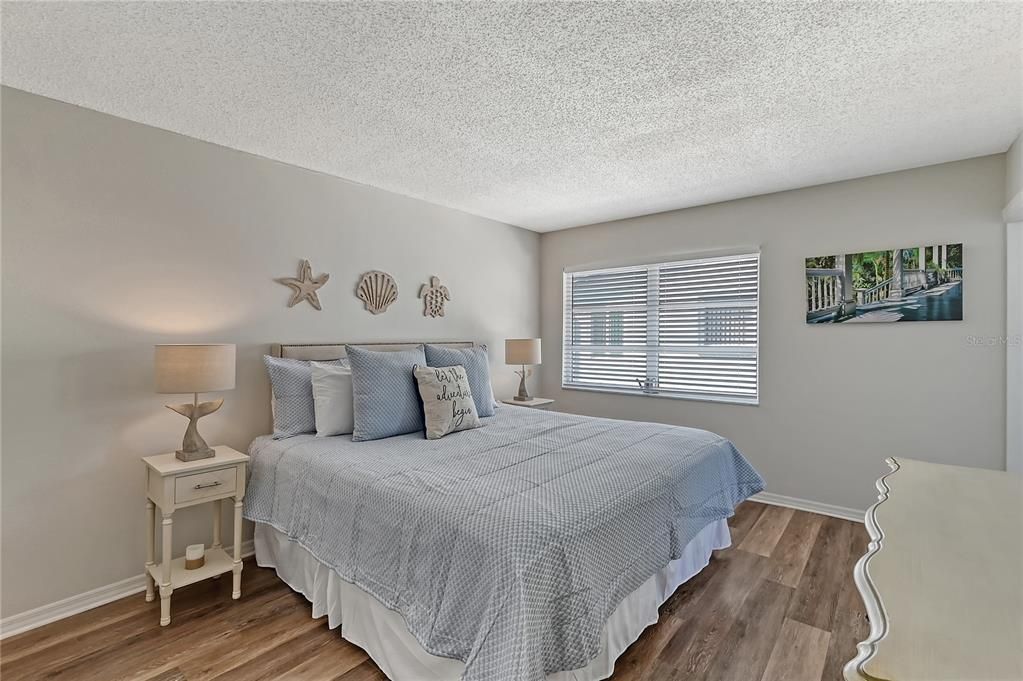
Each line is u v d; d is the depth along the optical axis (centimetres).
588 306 485
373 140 270
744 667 185
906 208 314
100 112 234
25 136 214
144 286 248
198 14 163
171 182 257
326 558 204
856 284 331
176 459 235
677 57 188
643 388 443
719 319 399
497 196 376
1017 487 137
